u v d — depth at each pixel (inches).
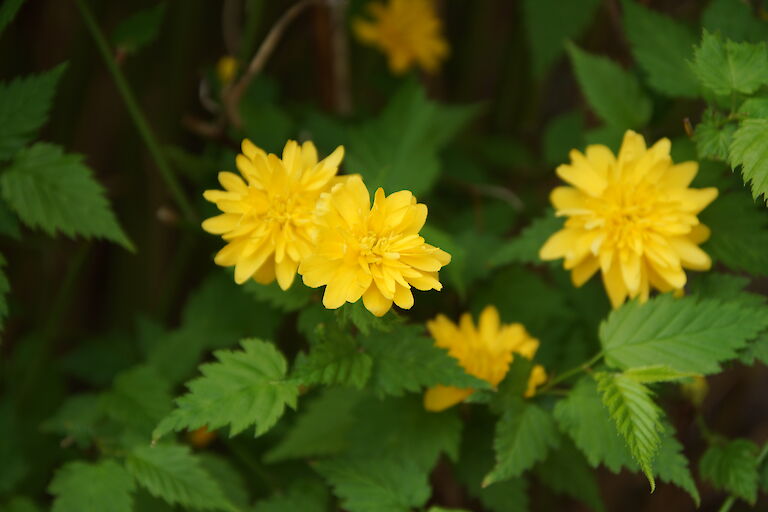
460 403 25.4
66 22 29.7
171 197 30.7
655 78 25.2
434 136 28.8
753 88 23.8
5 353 30.3
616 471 23.6
